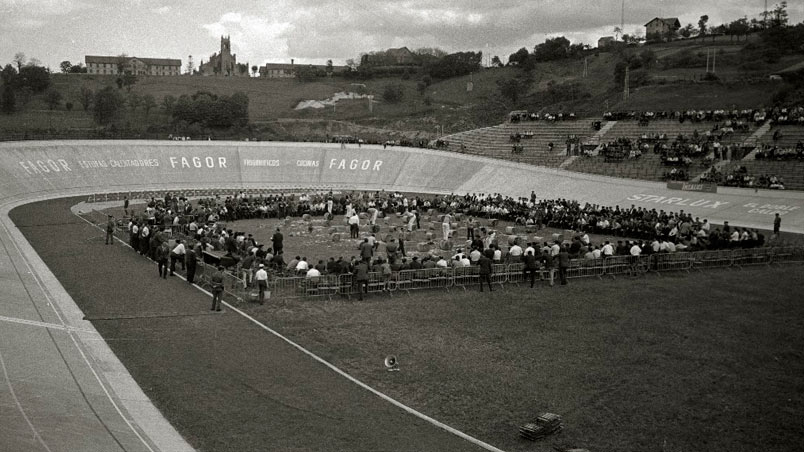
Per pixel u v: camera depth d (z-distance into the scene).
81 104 159.38
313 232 56.84
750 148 82.56
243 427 19.14
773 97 105.06
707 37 188.50
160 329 28.02
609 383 23.56
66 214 63.22
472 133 118.94
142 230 43.72
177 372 23.22
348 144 112.12
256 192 89.12
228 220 63.53
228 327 28.78
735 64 145.12
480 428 19.83
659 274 42.31
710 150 85.62
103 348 25.31
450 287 37.69
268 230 57.34
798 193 69.94
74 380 21.73
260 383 22.52
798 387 23.58
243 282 34.97
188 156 99.25
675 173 80.88
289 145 107.81
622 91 137.88
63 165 86.06
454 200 75.25
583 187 84.12
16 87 161.88
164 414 19.86
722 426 20.33
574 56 198.88
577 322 31.02
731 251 45.28
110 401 20.45
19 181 77.81
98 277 37.09
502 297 35.59
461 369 24.56
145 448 17.61
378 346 26.94
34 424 18.19
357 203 69.88
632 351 27.00
